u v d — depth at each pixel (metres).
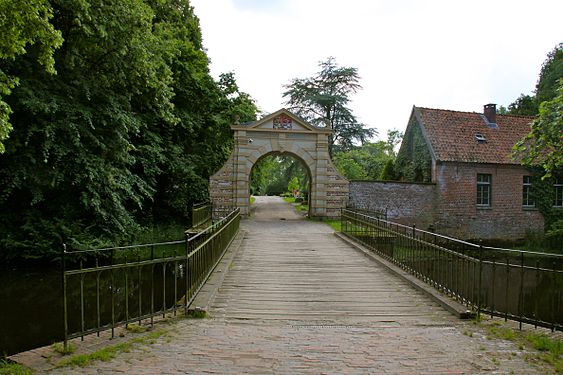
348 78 36.00
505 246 24.42
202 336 5.04
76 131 11.59
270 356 4.34
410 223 23.20
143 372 3.83
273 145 22.22
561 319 9.95
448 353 4.49
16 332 7.73
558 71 32.28
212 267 8.65
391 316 6.28
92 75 12.86
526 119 27.62
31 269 12.49
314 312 6.43
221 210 21.48
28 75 11.57
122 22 11.91
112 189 13.66
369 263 10.36
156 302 9.71
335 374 3.86
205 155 21.88
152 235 16.81
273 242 13.86
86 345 4.59
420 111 25.77
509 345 4.80
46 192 13.23
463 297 6.70
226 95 23.36
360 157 37.53
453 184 23.75
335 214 22.53
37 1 6.96
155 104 15.06
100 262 13.35
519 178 24.86
